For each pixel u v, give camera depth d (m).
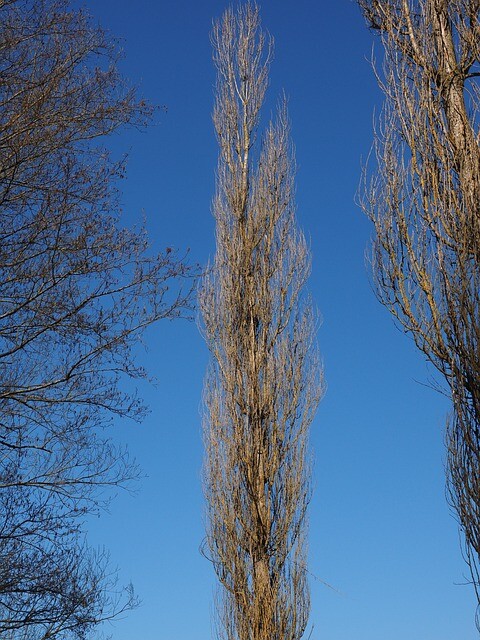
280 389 13.18
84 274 8.15
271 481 12.70
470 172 8.00
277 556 12.28
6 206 8.44
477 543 6.96
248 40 15.52
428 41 8.70
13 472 8.11
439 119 8.38
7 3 8.62
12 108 8.36
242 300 13.70
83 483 8.41
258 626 11.86
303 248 14.06
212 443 12.94
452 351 7.54
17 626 8.05
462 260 7.68
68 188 8.39
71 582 8.30
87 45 8.84
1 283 8.17
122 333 8.28
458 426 7.34
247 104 14.95
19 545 8.05
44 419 8.41
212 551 12.37
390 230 8.11
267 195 14.32
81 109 8.63
